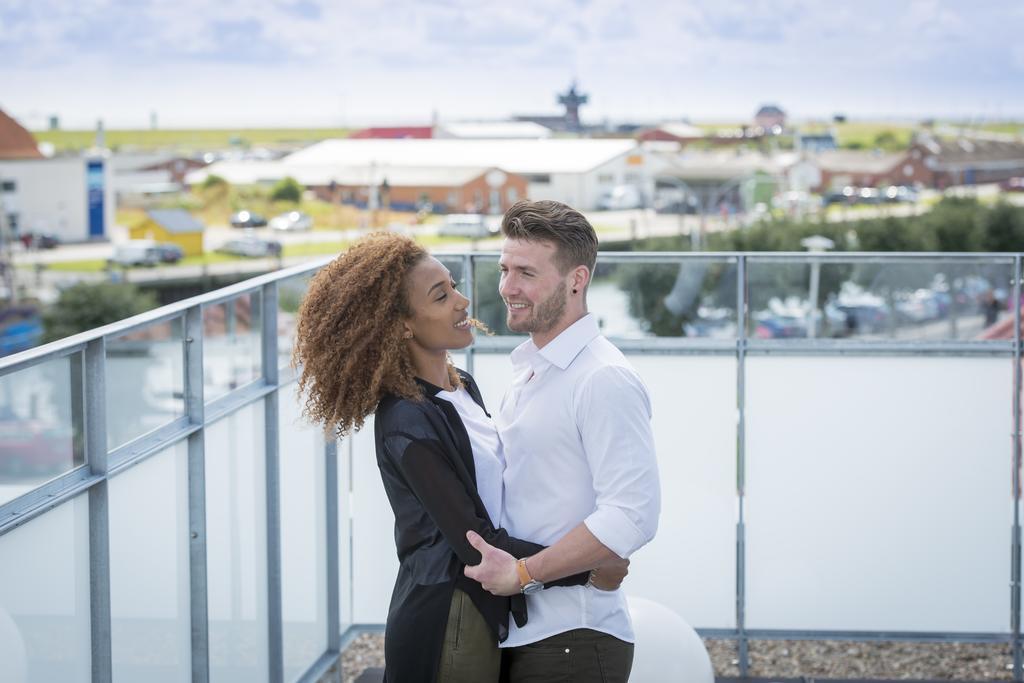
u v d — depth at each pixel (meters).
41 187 67.50
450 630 2.07
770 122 104.81
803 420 4.32
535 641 2.14
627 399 2.05
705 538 4.38
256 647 3.32
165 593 2.73
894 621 4.36
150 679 2.66
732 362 4.31
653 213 50.91
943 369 4.29
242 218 63.94
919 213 51.44
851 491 4.34
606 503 2.03
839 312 4.27
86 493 2.34
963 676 4.93
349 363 2.06
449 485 2.01
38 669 2.19
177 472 2.78
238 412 3.16
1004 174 76.62
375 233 2.12
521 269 2.11
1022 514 4.30
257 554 3.31
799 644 5.29
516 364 2.23
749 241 49.75
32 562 2.16
